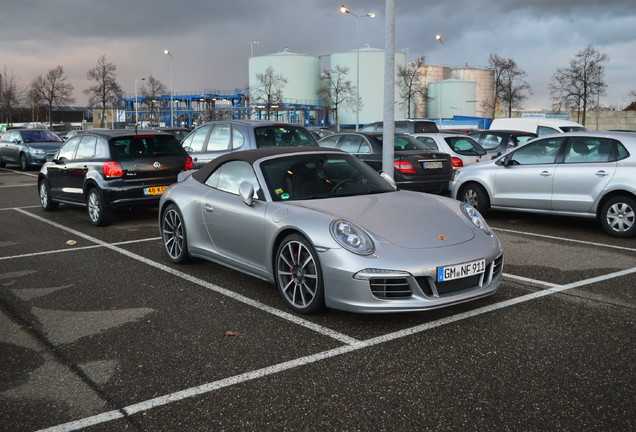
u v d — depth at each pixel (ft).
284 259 14.02
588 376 10.05
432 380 9.98
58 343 12.03
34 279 17.30
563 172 24.86
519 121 54.29
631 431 8.21
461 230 13.48
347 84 215.92
